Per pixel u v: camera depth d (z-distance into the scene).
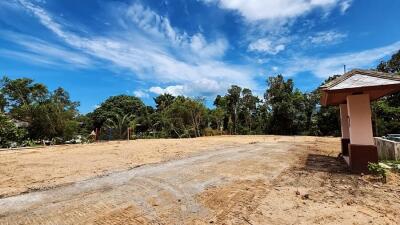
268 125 34.03
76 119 32.38
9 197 5.37
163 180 6.67
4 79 29.55
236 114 38.66
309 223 4.02
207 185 6.18
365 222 4.02
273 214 4.39
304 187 5.98
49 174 7.41
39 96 29.69
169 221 4.17
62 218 4.30
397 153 8.46
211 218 4.27
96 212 4.54
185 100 32.88
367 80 7.40
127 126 29.36
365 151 7.35
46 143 24.97
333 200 5.05
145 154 11.44
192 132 31.48
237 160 9.70
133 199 5.21
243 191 5.69
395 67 22.45
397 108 19.45
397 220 4.08
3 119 20.14
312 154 11.49
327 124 29.42
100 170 7.93
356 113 7.62
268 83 35.56
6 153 12.35
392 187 5.85
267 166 8.50
